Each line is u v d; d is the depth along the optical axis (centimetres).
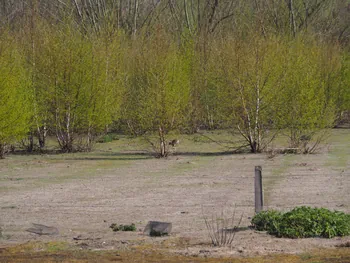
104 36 3662
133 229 1440
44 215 1642
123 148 3500
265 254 1193
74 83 3309
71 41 3375
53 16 4616
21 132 3123
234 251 1218
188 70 3953
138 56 3688
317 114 3097
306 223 1345
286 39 3956
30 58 3428
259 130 3142
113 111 3422
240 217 1566
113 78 3481
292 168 2538
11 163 2880
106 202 1823
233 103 3127
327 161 2752
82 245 1291
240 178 2277
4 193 2012
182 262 1145
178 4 6266
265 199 1817
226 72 3155
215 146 3453
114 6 5244
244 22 4856
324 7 6319
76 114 3322
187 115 3322
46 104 3331
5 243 1324
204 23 5297
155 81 3052
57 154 3269
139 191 2017
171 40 4109
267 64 3136
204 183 2169
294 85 3120
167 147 3073
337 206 1686
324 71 4409
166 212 1656
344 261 1134
